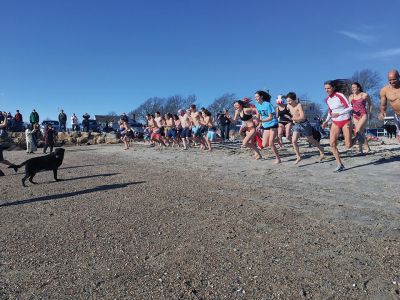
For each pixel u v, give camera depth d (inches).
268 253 167.0
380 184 283.0
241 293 134.7
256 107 412.8
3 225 225.8
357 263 152.3
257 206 242.4
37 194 315.9
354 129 415.8
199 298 132.8
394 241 172.2
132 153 644.7
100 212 245.8
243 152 530.6
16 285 146.6
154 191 302.5
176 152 604.7
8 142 1087.6
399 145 542.3
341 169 342.3
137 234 199.5
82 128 1434.5
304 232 190.4
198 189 302.7
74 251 179.0
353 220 205.2
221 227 204.5
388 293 129.0
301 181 314.0
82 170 456.8
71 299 135.1
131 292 138.4
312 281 140.3
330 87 331.0
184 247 178.4
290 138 505.0
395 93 317.4
